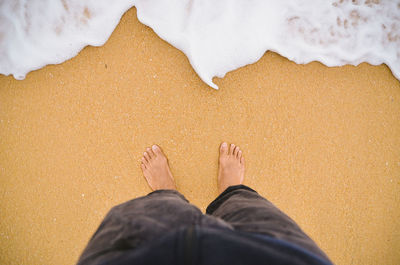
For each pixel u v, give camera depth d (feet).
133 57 3.87
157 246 1.50
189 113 3.94
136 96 3.92
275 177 4.05
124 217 2.05
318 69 3.95
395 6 3.83
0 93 3.93
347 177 4.09
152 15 3.75
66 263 4.08
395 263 4.18
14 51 3.82
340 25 3.83
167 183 3.91
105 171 4.00
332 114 4.00
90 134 3.97
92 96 3.92
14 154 4.00
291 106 3.97
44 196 4.04
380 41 3.86
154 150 3.95
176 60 3.87
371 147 4.06
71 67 3.89
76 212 4.05
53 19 3.75
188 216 1.97
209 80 3.86
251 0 3.74
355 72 3.97
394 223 4.16
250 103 3.95
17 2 3.74
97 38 3.83
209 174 4.02
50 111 3.95
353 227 4.14
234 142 3.99
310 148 4.03
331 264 1.97
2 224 4.05
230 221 2.42
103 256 1.73
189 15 3.73
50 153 4.00
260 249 1.61
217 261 1.48
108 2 3.73
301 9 3.79
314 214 4.12
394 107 4.02
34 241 4.07
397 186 4.12
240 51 3.85
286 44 3.86
